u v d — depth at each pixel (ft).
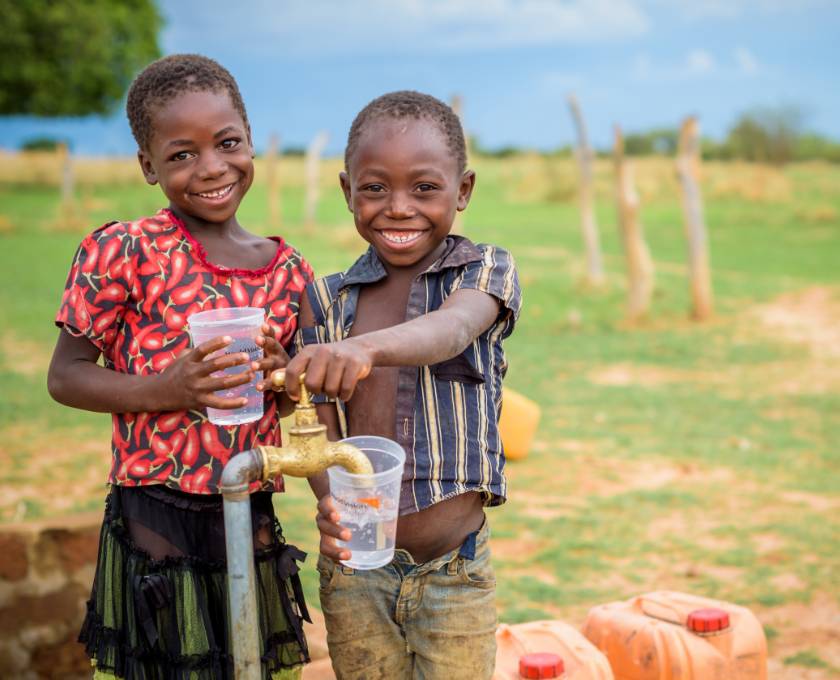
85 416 28.78
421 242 7.68
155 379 7.56
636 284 46.09
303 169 130.62
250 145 8.46
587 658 9.82
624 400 31.86
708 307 46.50
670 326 44.98
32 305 46.73
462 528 7.87
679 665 10.34
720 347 40.42
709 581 17.61
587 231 54.75
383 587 7.95
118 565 8.09
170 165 8.02
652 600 11.32
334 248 67.67
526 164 140.26
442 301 7.84
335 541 6.68
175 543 7.99
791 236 76.64
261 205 101.86
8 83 139.74
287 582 8.40
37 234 75.72
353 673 8.16
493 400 8.05
